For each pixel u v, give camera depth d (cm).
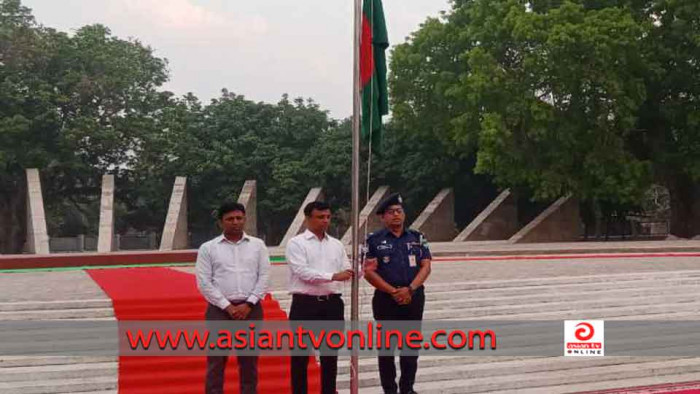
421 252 710
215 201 3341
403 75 2927
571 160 2533
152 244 3531
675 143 2750
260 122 3431
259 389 741
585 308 1080
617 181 2520
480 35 2552
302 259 655
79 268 1641
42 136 2955
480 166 2525
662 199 4016
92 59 3067
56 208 3566
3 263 1642
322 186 3309
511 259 1758
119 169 3250
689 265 1474
